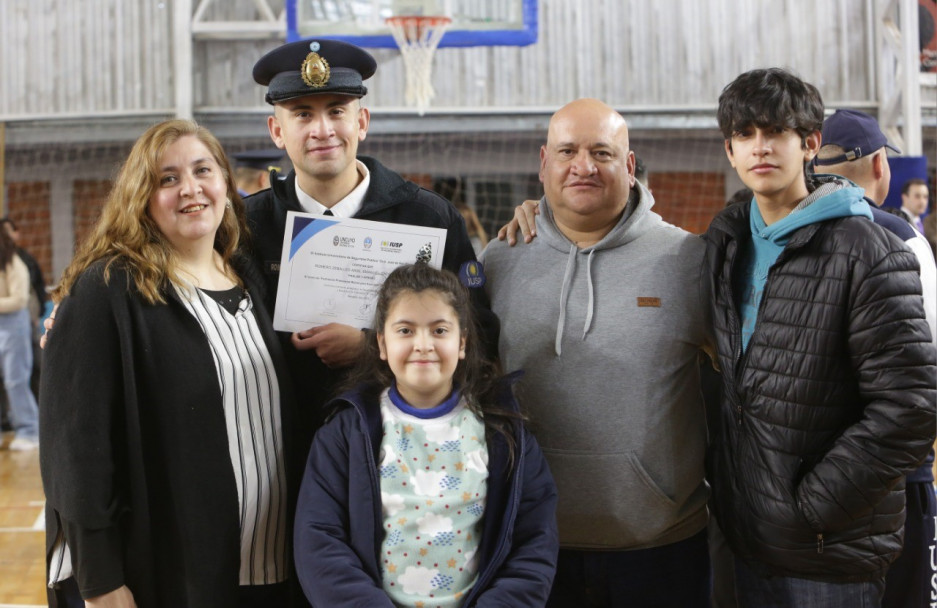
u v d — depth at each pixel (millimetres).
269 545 1978
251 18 8133
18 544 4480
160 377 1855
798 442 1876
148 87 8305
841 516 1830
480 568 1814
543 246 2236
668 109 8195
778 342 1895
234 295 2033
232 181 2074
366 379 1952
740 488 2000
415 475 1808
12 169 8570
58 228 8625
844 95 8258
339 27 7539
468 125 8141
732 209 2098
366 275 2143
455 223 2281
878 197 2621
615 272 2160
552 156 2131
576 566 2186
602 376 2105
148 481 1879
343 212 2201
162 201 1904
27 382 6414
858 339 1815
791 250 1893
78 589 1867
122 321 1833
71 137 8352
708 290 2092
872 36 8219
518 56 8242
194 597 1850
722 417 2119
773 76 1908
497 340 2145
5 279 6281
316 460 1862
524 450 1869
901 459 1799
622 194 2125
